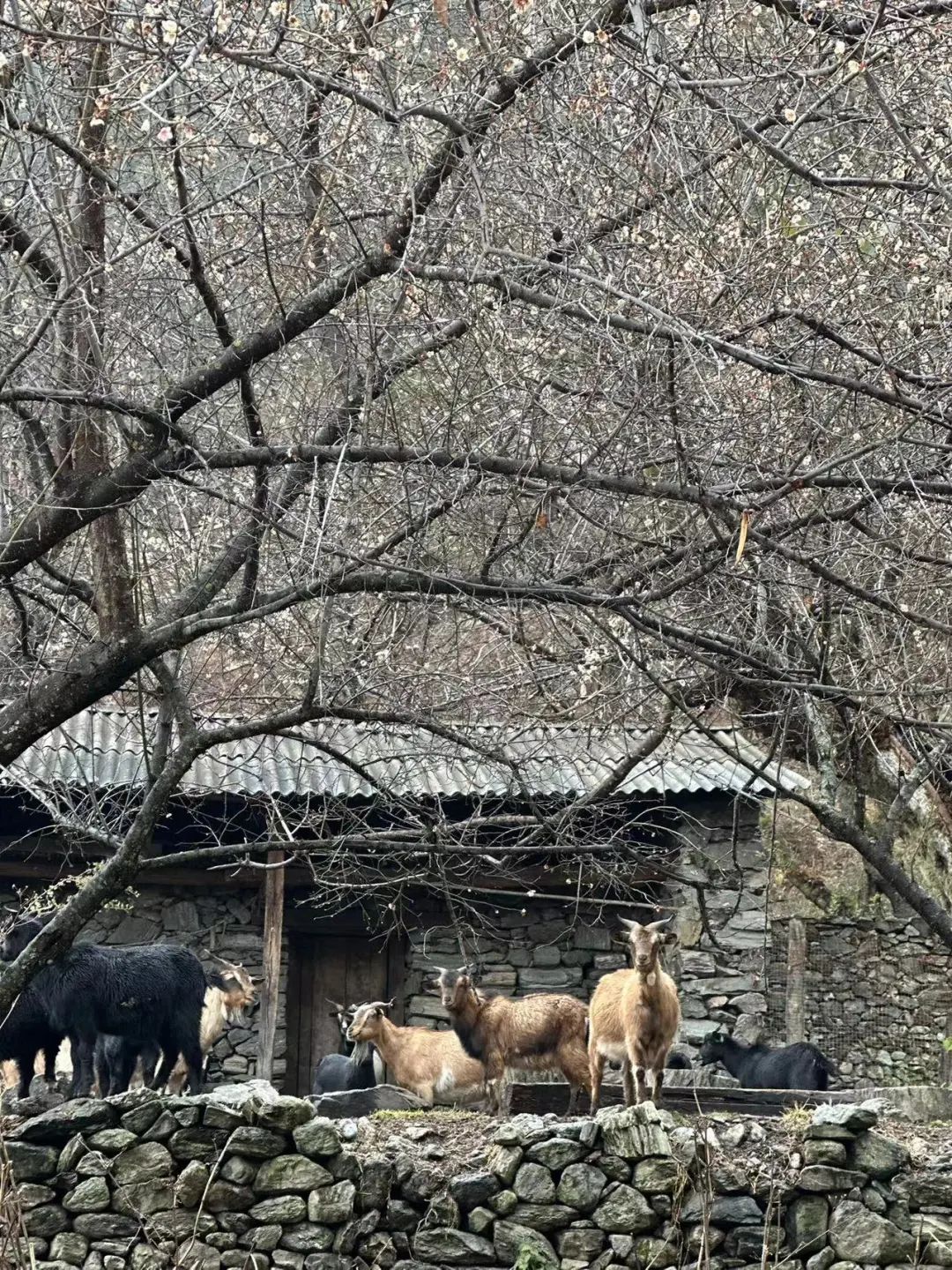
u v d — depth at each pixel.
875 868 8.27
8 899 14.60
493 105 6.53
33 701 6.68
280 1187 8.30
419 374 7.79
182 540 7.82
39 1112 10.16
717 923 15.35
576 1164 8.40
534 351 6.53
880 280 7.12
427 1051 12.42
